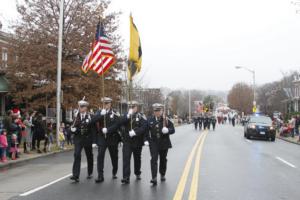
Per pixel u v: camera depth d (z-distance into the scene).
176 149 22.11
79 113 12.09
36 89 29.64
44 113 36.00
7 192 10.48
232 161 16.73
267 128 31.42
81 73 29.97
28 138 20.42
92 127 12.10
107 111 11.93
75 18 30.58
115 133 12.12
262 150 22.34
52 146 23.97
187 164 15.63
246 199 9.55
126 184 11.41
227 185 11.28
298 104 79.44
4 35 33.72
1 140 16.41
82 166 15.65
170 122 11.77
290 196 9.96
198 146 23.94
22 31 30.81
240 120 82.19
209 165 15.40
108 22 31.16
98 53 16.72
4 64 30.66
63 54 30.62
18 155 18.50
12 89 30.34
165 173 12.93
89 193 10.20
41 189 10.84
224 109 114.81
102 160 11.86
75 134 12.12
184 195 9.89
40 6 31.11
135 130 11.56
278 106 91.81
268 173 13.65
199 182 11.70
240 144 26.30
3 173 14.20
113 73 31.06
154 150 11.48
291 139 32.84
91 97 29.42
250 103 112.44
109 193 10.17
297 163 16.61
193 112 127.06
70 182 11.86
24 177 13.18
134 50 13.84
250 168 14.77
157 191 10.39
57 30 30.42
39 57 30.05
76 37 30.31
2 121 17.62
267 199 9.59
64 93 29.91
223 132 42.62
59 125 23.36
